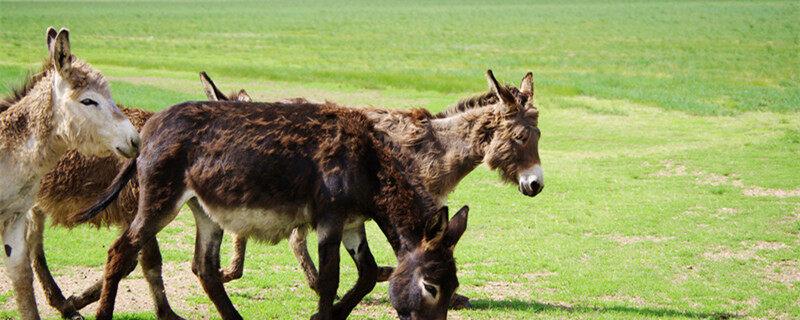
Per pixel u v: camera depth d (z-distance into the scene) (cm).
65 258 1002
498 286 984
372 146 735
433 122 909
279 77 3594
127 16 11312
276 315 848
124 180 733
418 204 711
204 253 781
